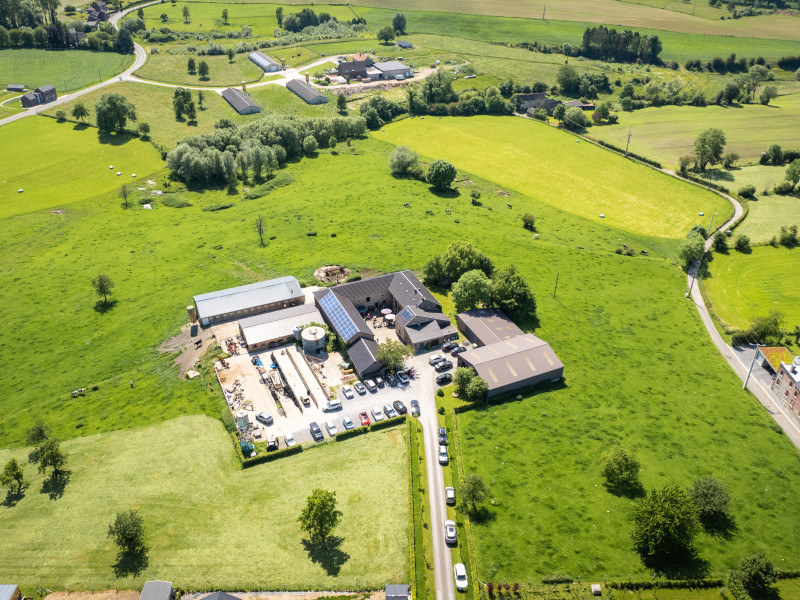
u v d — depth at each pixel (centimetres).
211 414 11262
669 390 12194
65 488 9794
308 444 10600
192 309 13875
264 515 9294
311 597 8144
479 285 13800
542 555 8662
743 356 13638
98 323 14200
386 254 16638
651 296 15725
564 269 16575
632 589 8250
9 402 11875
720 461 10394
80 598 8188
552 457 10375
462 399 11794
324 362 12750
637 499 9525
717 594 8206
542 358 12319
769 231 19525
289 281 14800
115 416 11306
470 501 9269
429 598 8144
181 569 8519
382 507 9406
